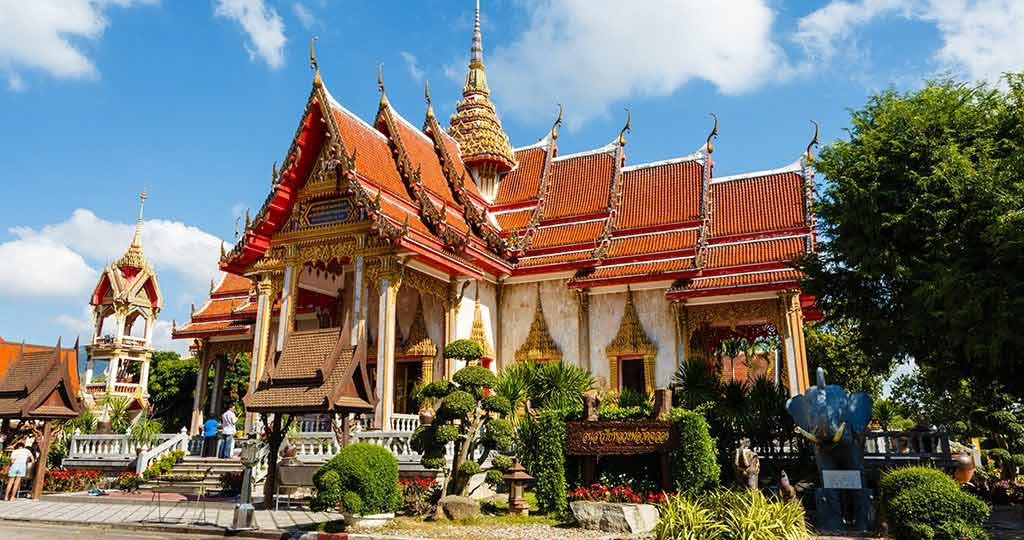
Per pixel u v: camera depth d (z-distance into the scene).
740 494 12.23
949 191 15.14
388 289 22.47
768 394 16.62
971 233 14.86
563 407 16.70
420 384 25.14
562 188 30.59
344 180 23.67
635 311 26.25
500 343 27.78
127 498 19.02
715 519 11.42
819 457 14.34
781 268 24.22
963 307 13.61
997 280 13.83
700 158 29.05
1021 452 24.12
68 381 21.12
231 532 13.41
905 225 15.60
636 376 26.55
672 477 14.79
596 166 30.62
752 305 24.61
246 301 33.00
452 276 25.36
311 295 27.27
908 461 17.34
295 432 20.92
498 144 31.17
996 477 23.03
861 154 16.73
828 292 17.77
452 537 12.51
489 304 27.67
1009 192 14.10
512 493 15.11
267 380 15.37
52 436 25.17
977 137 15.80
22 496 20.23
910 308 15.70
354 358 14.94
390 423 21.48
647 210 28.58
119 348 47.03
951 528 11.41
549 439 15.43
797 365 23.28
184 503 17.72
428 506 14.80
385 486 13.78
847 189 16.48
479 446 17.55
